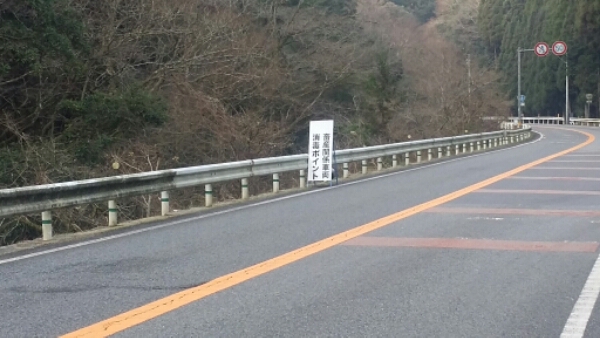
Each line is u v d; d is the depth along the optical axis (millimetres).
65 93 21812
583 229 10945
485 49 88812
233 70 28125
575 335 5863
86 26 22453
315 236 10609
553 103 78062
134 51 25125
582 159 26344
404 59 55750
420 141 27375
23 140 20797
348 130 38719
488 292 7250
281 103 33469
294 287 7551
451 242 9969
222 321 6348
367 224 11625
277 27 34844
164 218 13125
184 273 8305
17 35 19016
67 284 7852
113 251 9844
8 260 9312
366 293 7262
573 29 67812
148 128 23234
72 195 11602
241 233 11117
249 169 16578
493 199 14750
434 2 95562
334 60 37469
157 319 6430
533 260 8734
